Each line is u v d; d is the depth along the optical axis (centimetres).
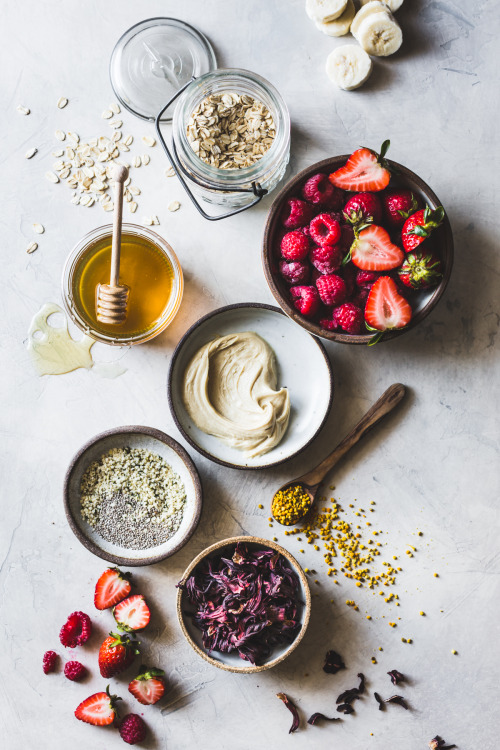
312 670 83
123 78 81
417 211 76
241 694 83
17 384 83
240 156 79
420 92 82
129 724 83
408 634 83
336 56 80
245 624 79
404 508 83
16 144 83
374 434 83
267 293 83
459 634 83
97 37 82
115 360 83
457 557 83
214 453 81
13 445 84
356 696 83
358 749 83
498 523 83
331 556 83
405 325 76
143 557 81
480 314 82
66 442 83
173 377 80
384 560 83
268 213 78
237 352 81
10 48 82
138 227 79
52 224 83
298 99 82
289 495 81
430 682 83
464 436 83
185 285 83
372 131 82
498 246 82
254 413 81
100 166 83
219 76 76
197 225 83
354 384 83
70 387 83
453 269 82
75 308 80
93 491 82
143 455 82
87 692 84
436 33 82
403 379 83
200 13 82
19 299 83
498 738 83
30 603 84
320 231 76
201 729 84
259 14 81
